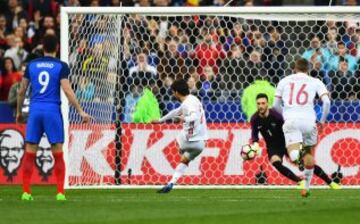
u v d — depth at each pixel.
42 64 36.03
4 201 35.91
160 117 47.88
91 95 47.31
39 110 36.03
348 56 47.94
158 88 48.22
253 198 38.25
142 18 48.38
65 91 36.03
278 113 42.47
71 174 46.56
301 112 37.69
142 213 30.20
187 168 46.94
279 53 48.34
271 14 47.00
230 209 31.72
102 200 36.84
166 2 58.97
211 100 48.00
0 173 50.44
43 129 36.41
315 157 46.81
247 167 46.81
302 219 28.06
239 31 48.44
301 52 48.34
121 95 47.69
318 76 48.12
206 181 46.91
